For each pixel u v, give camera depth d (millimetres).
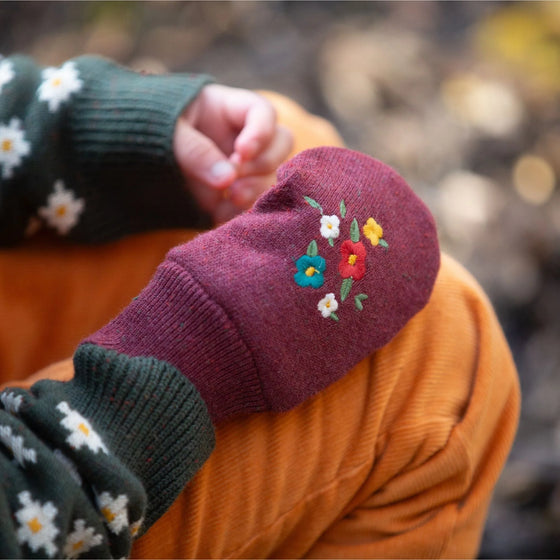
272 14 1185
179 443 500
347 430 549
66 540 470
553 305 934
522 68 1146
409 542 557
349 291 523
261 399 517
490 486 583
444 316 573
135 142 576
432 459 554
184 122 583
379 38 1160
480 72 1132
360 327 528
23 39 1153
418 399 557
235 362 508
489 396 574
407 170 1005
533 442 848
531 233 969
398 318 540
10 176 571
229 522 538
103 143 578
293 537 566
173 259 517
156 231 618
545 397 877
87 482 480
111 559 486
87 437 480
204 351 507
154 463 499
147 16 1171
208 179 579
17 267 593
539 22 1199
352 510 572
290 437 542
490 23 1205
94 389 498
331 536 572
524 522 804
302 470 544
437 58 1144
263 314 505
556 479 820
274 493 540
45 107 571
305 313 514
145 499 488
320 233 521
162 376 499
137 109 577
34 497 468
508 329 916
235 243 520
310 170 534
